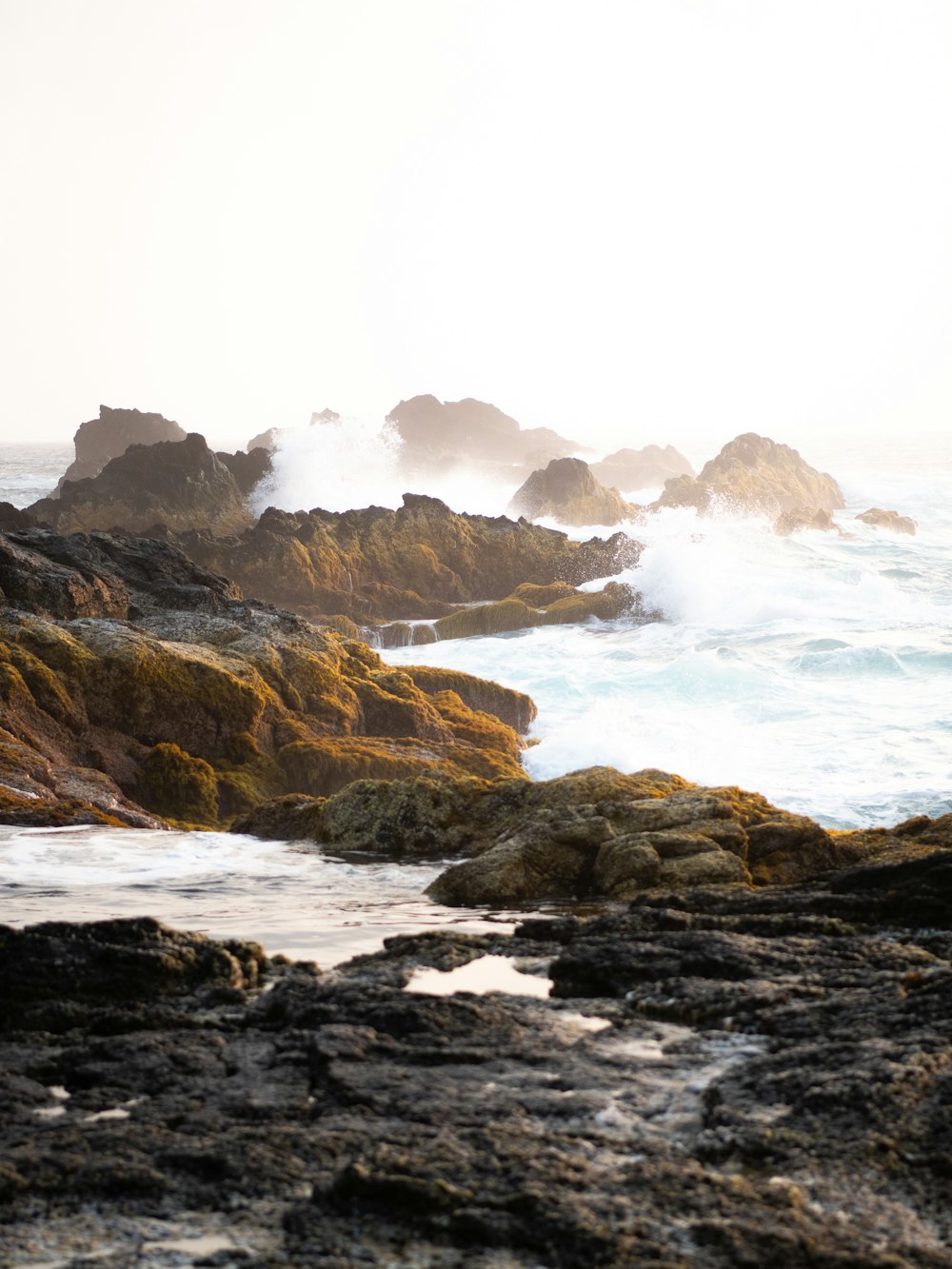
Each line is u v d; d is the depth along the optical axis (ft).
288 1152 17.06
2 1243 14.92
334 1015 22.81
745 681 108.47
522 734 93.66
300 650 83.20
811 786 73.20
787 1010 22.70
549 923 30.14
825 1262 14.14
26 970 25.36
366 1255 14.56
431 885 39.40
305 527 160.76
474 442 460.14
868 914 31.04
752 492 253.24
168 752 69.72
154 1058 21.16
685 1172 16.14
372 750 75.46
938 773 76.07
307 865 44.57
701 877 38.34
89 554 90.74
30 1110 19.12
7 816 53.16
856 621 138.10
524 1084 19.61
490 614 140.77
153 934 26.99
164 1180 16.30
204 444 223.10
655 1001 23.81
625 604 143.13
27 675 69.97
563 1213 15.01
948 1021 21.43
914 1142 17.20
